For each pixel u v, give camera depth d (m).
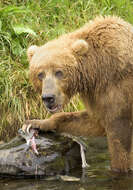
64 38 10.39
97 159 11.25
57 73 9.54
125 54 10.05
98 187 9.40
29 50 10.33
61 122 11.23
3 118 12.60
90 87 10.34
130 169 10.56
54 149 10.57
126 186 9.43
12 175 10.18
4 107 12.71
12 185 9.64
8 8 14.55
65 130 11.34
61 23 15.35
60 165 10.43
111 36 10.20
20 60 13.99
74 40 10.23
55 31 14.96
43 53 9.73
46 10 15.75
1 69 13.34
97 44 10.22
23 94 13.05
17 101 12.80
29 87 13.30
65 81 9.63
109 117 10.27
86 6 16.25
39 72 9.59
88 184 9.59
